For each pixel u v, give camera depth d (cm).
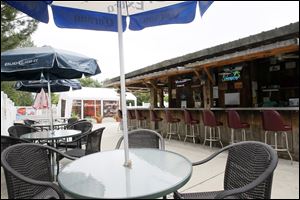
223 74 732
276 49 435
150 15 257
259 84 725
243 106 695
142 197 131
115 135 901
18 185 174
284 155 471
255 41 514
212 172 394
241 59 537
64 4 237
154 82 1003
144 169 176
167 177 159
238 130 558
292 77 672
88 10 253
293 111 454
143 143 285
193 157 504
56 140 384
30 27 538
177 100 910
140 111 894
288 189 310
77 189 142
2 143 250
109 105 1956
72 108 1762
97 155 219
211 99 689
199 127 665
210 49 619
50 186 165
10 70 323
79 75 475
